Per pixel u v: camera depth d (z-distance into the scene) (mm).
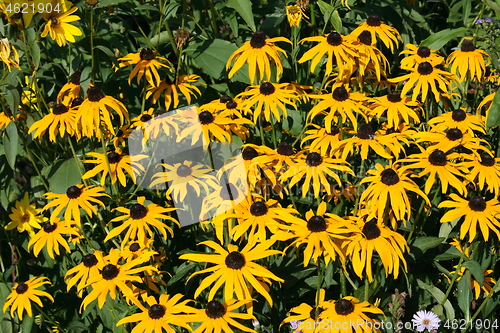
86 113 2439
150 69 2779
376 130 2887
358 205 2520
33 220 2977
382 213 2180
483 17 3357
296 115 2949
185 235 2898
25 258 3395
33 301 2822
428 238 2457
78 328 2768
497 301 2662
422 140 2490
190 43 3262
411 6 3477
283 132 2982
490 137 2879
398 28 3400
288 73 3299
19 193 3826
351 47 2643
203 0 3449
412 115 2602
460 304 2436
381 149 2396
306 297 2697
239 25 3336
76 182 2725
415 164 2344
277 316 2516
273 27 3250
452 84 3029
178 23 3404
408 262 2484
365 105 2715
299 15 3012
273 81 2969
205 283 2029
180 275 2455
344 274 2322
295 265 2463
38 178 2992
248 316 2025
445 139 2477
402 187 2219
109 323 2729
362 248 2096
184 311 2045
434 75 2643
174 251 2883
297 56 3283
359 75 2826
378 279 2336
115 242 2576
